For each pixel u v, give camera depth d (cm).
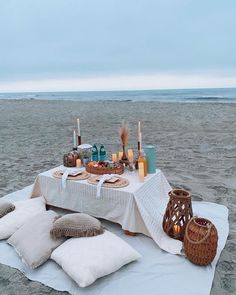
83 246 236
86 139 855
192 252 236
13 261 252
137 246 271
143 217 277
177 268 237
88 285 213
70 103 2550
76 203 322
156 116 1375
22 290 218
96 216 311
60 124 1200
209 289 212
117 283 221
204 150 669
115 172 330
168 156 625
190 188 425
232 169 511
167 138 834
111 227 309
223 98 3481
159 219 301
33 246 248
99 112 1645
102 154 369
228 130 931
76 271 214
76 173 332
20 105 2345
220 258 252
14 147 761
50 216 286
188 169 522
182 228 268
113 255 231
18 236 265
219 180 455
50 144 789
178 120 1213
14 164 587
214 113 1409
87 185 307
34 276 231
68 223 252
